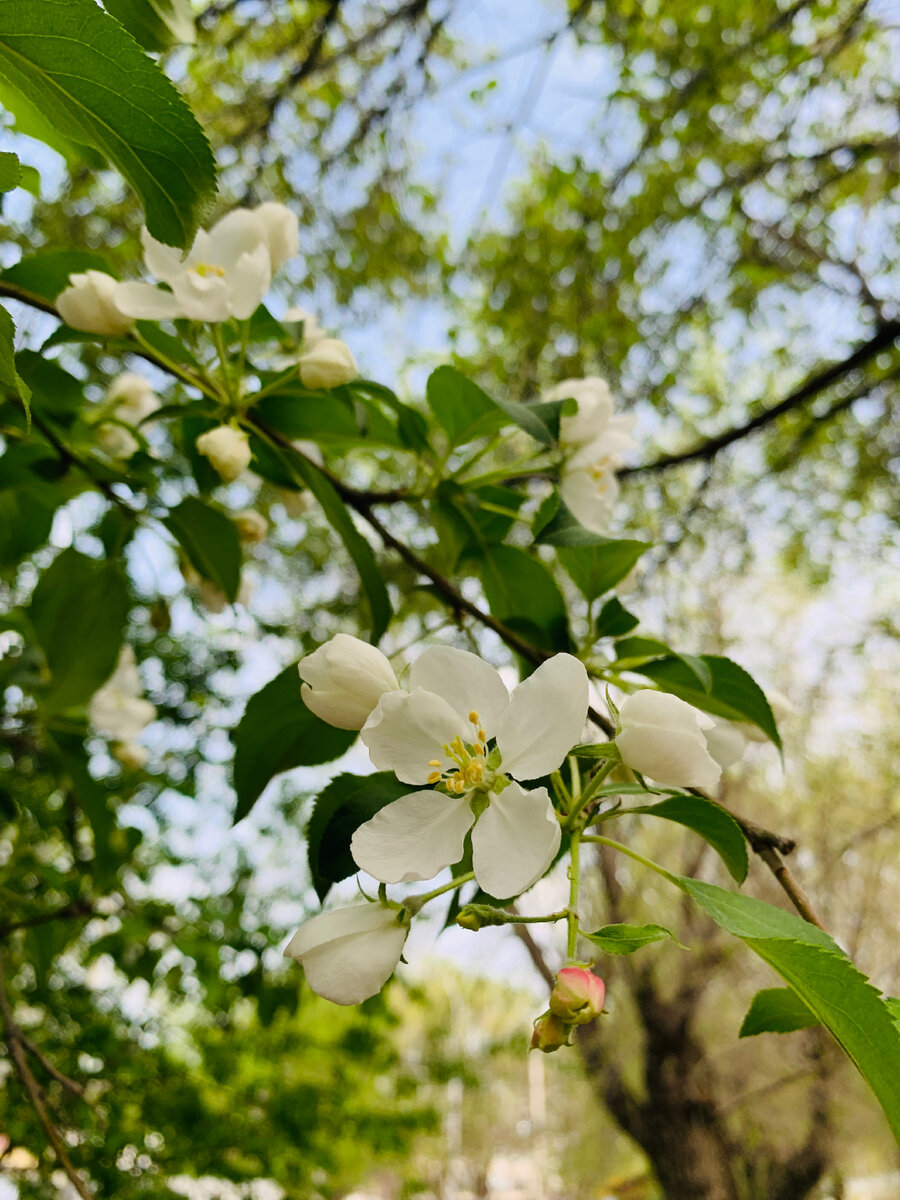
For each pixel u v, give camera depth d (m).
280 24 0.68
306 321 0.24
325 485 0.23
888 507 0.93
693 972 1.22
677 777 0.14
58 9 0.13
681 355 0.83
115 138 0.14
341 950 0.14
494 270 0.79
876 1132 1.35
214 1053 0.59
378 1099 0.79
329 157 0.67
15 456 0.27
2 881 0.39
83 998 0.52
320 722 0.21
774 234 0.75
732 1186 1.15
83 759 0.35
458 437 0.24
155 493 0.27
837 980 0.13
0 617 0.35
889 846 1.36
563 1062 1.39
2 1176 0.48
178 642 0.83
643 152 0.70
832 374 0.56
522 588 0.24
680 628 1.00
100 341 0.22
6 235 0.60
